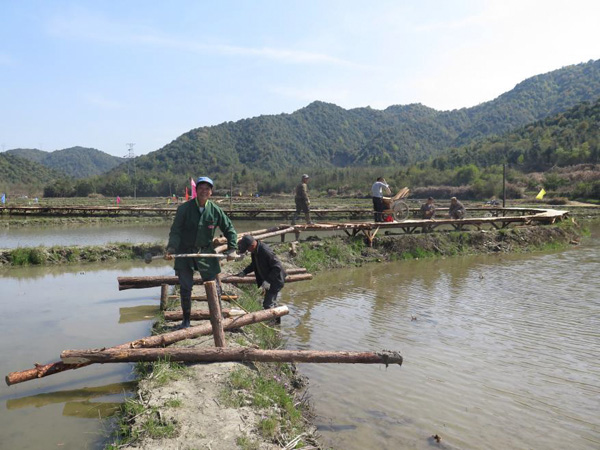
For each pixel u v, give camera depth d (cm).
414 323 829
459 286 1147
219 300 671
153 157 18400
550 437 457
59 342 645
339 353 527
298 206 1574
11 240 1881
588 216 3594
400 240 1656
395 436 451
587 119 9781
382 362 523
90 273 1218
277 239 1920
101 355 496
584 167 7231
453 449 430
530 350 694
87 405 466
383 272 1360
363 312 903
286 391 520
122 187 9525
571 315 879
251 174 11812
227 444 363
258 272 736
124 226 2609
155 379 472
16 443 393
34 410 456
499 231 1884
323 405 514
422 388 564
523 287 1134
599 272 1336
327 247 1506
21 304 874
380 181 1741
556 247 1892
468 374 607
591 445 443
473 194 6109
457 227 1952
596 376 603
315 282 1211
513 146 9788
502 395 547
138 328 715
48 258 1364
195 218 596
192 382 469
